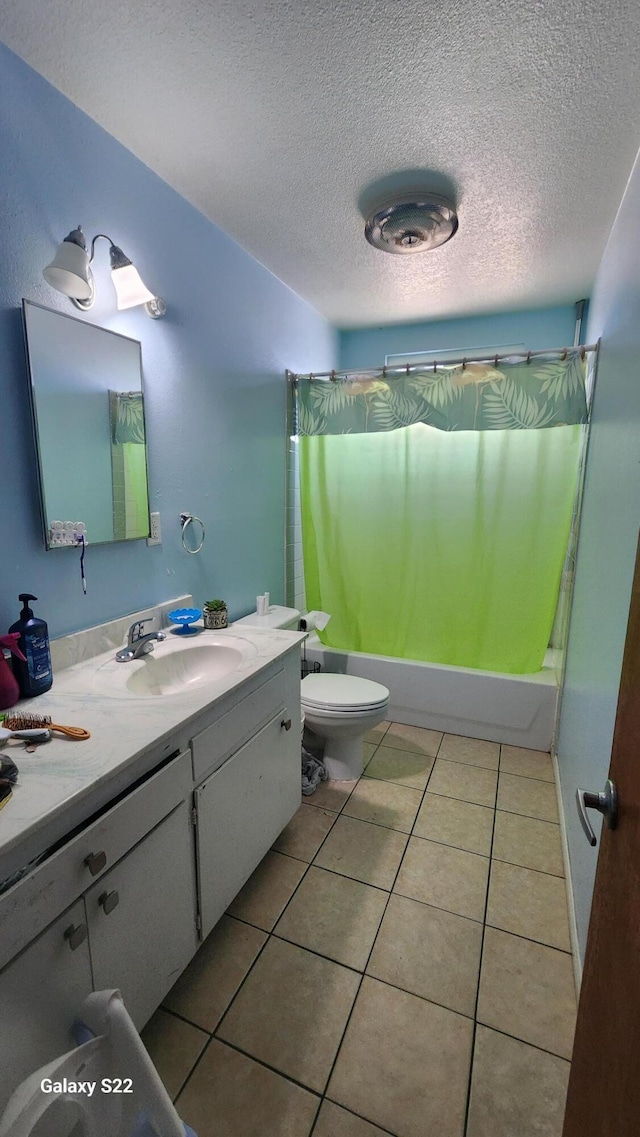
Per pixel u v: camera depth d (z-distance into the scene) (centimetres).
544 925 145
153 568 169
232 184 162
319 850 174
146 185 152
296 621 233
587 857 135
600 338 196
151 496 165
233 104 127
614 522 137
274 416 244
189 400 180
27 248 117
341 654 278
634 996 54
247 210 177
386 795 206
